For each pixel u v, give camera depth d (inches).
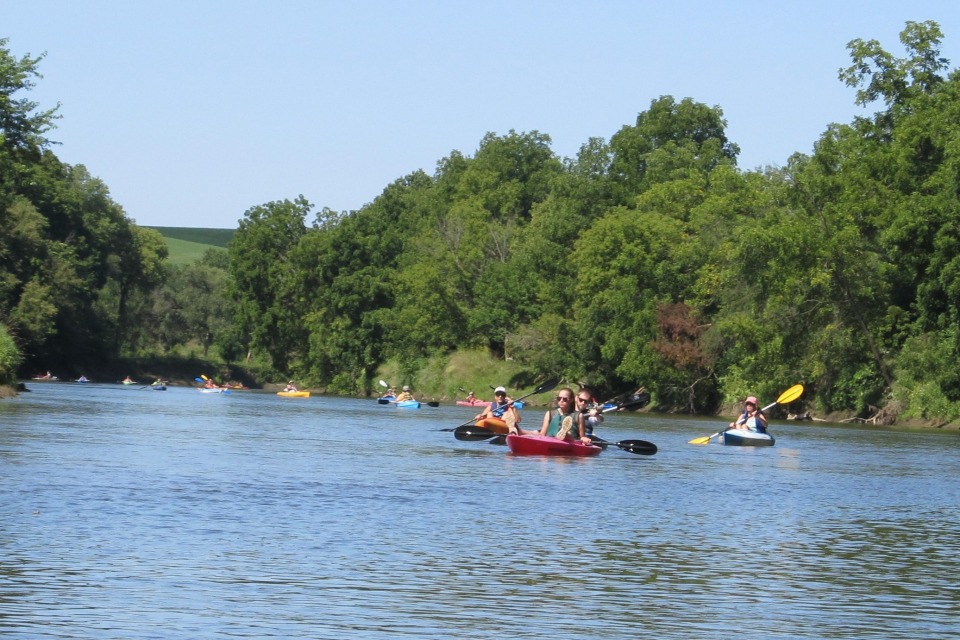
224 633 416.5
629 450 1344.7
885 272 2583.7
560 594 495.2
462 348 4101.9
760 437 1598.2
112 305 5890.8
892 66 2938.0
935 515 807.1
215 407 2578.7
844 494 933.2
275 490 821.9
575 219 3986.2
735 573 553.9
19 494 741.9
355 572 527.2
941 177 2541.8
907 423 2444.6
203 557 550.6
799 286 2600.9
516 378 3873.0
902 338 2581.2
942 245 2363.4
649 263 3253.0
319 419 2103.8
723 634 435.2
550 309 3772.1
